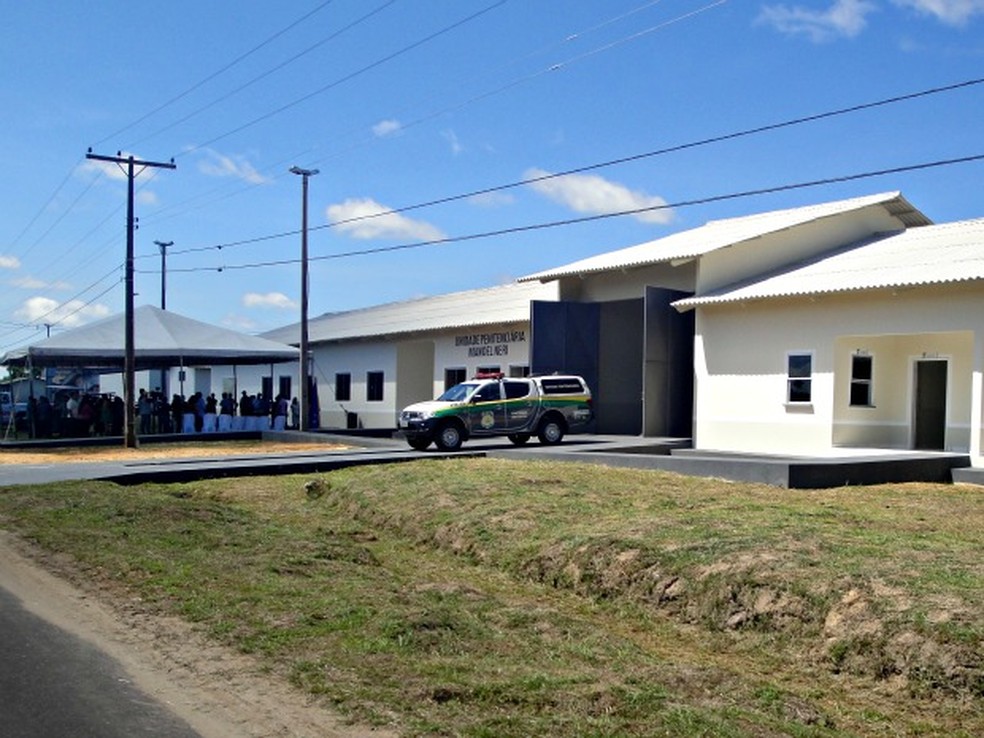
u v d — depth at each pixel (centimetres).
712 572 909
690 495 1377
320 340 4462
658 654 800
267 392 5156
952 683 664
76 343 3434
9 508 1421
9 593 912
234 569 979
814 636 780
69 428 3781
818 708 648
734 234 2808
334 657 680
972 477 1759
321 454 2336
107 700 607
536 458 2034
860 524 1132
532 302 2933
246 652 703
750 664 775
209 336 3731
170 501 1464
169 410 3903
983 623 703
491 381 2478
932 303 2027
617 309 3052
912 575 827
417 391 4062
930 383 2230
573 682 627
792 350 2320
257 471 1964
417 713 571
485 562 1156
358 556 1131
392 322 4225
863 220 2841
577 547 1067
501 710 576
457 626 771
